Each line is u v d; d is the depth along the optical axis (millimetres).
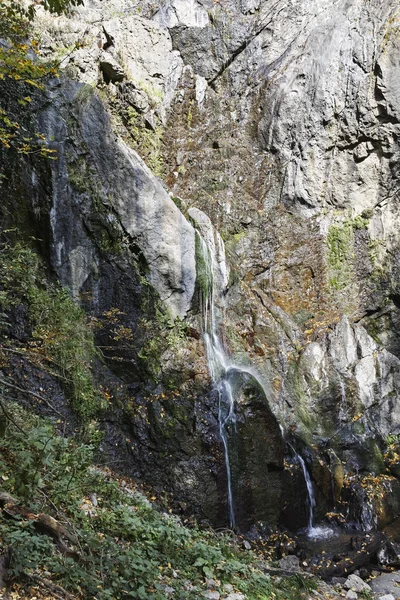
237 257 12266
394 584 7492
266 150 13367
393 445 11000
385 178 12945
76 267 8820
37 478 5273
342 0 13461
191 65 13555
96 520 5598
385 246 12867
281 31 13953
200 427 8461
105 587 4547
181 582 5273
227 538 7262
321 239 12961
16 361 7465
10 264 8031
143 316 9258
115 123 11867
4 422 5730
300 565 7750
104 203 9211
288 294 12523
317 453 9969
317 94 13016
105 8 12992
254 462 8586
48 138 8734
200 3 13812
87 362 8172
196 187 12680
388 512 9664
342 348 11617
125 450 8055
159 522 6250
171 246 9844
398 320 12828
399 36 12609
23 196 8523
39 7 10844
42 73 7051
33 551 4434
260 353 10969
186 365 9266
